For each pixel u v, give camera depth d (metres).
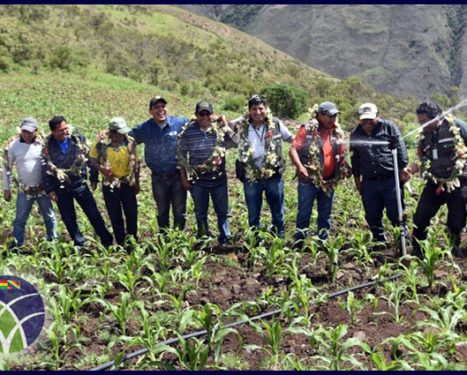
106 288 5.65
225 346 4.56
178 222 7.03
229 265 6.33
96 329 4.86
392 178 6.33
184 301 5.35
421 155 6.18
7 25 62.66
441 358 3.72
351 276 5.82
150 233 7.85
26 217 7.01
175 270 5.67
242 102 42.03
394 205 6.39
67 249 6.39
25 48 53.31
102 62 62.38
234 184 11.52
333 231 7.68
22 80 43.62
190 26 142.00
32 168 6.77
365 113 6.11
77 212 8.73
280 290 5.55
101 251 6.91
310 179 6.43
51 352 4.57
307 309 4.78
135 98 41.34
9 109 28.09
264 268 6.14
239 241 7.29
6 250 6.38
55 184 6.70
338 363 4.21
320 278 5.83
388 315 4.93
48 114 27.50
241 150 6.38
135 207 6.98
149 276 6.00
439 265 5.92
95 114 30.38
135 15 131.62
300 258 6.30
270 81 99.19
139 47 76.44
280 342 4.58
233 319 5.02
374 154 6.24
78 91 40.69
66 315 4.82
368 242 6.19
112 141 6.53
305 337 4.65
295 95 35.41
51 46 64.19
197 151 6.47
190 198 8.86
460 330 4.61
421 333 4.12
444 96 46.72
